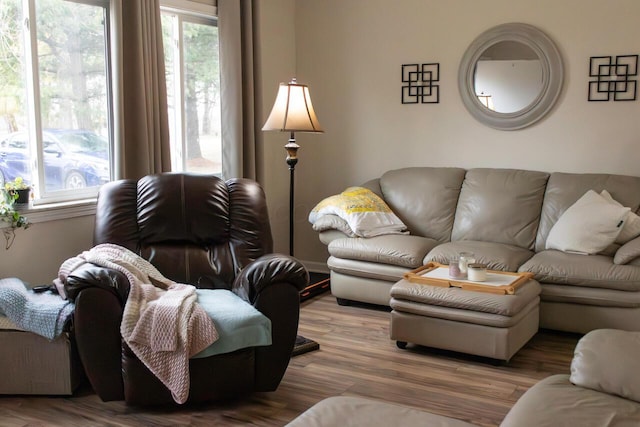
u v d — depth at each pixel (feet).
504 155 16.29
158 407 10.03
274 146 18.11
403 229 15.66
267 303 10.12
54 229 12.20
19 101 11.70
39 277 11.96
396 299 12.41
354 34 17.78
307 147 18.71
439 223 15.72
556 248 13.85
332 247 15.08
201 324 9.53
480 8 16.14
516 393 10.51
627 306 12.30
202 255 11.98
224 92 15.69
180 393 9.36
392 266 14.46
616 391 7.11
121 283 9.71
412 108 17.28
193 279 11.73
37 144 11.94
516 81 15.85
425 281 12.42
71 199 12.73
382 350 12.50
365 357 12.13
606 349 7.47
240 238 12.16
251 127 16.19
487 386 10.80
